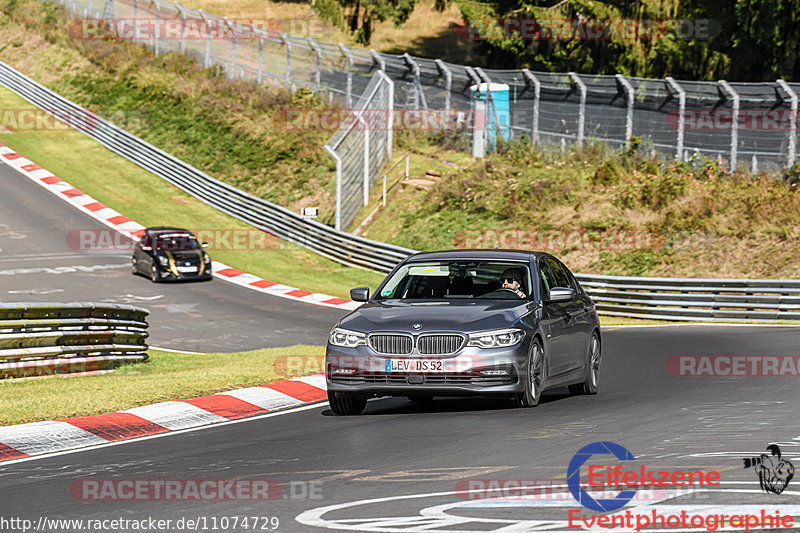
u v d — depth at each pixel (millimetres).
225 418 40500
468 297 40500
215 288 118312
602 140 137000
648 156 130375
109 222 150500
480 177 140750
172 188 169750
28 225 145125
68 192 163000
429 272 41812
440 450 30250
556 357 40750
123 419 38969
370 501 23672
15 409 39750
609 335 76125
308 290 119250
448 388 36625
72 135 189625
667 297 94812
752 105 124062
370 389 37281
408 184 148250
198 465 29359
